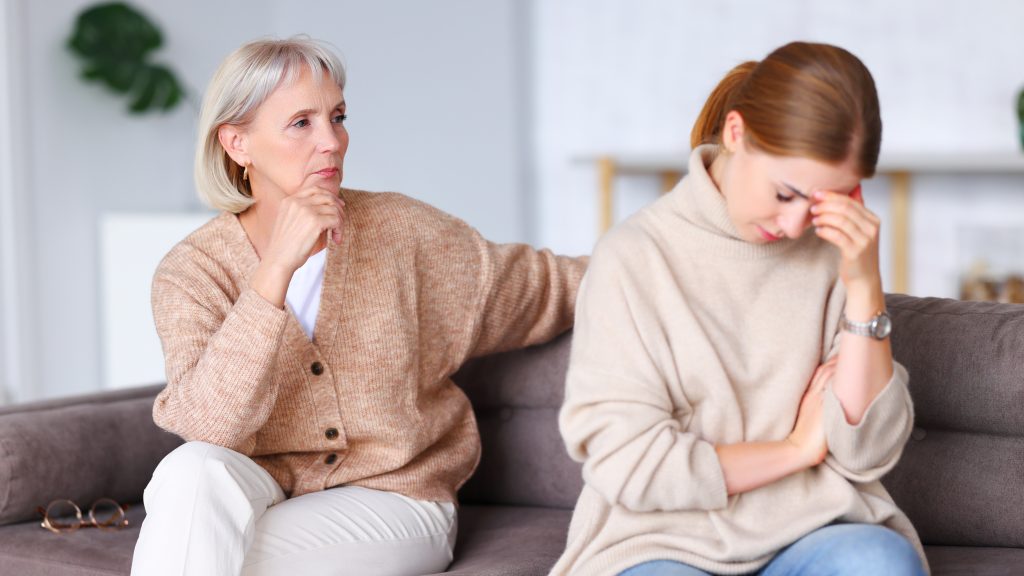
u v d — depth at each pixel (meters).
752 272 1.48
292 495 1.80
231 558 1.54
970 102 4.21
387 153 4.81
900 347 1.79
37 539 1.88
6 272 3.83
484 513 2.08
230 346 1.63
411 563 1.75
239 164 1.84
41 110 3.95
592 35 4.67
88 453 2.05
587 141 4.71
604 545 1.44
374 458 1.82
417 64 4.74
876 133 1.30
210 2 4.57
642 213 1.55
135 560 1.53
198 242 1.84
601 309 1.48
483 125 4.68
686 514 1.43
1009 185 4.18
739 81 1.52
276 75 1.74
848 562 1.26
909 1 4.25
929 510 1.74
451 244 1.91
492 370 2.11
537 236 4.82
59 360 4.01
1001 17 4.15
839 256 1.52
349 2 4.81
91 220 4.13
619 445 1.39
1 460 1.94
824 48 1.32
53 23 3.99
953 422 1.74
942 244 4.26
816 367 1.49
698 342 1.45
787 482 1.43
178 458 1.56
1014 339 1.70
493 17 4.63
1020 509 1.69
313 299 1.83
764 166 1.32
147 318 3.97
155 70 4.24
